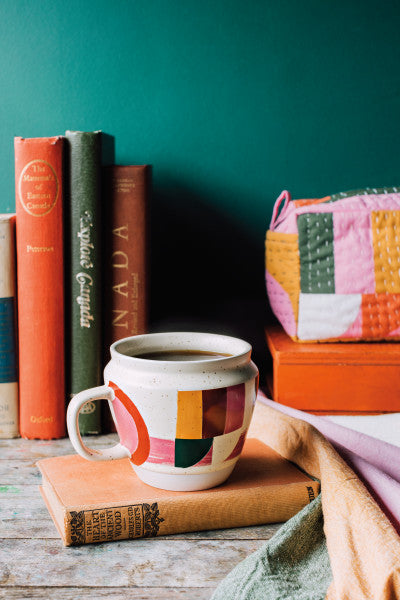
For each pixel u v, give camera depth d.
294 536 0.45
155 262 0.92
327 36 0.89
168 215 0.91
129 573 0.43
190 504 0.48
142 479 0.50
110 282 0.72
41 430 0.71
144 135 0.90
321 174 0.91
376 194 0.77
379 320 0.73
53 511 0.50
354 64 0.89
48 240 0.69
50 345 0.70
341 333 0.73
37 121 0.88
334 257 0.72
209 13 0.88
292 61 0.89
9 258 0.70
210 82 0.89
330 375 0.71
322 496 0.47
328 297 0.72
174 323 0.93
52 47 0.87
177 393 0.45
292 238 0.73
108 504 0.46
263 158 0.91
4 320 0.70
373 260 0.72
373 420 0.70
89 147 0.69
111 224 0.71
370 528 0.41
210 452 0.47
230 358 0.48
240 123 0.90
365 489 0.45
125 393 0.47
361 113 0.90
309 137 0.90
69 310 0.71
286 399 0.72
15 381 0.71
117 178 0.71
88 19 0.87
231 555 0.46
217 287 0.93
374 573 0.38
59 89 0.88
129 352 0.53
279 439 0.58
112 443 0.69
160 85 0.89
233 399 0.47
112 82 0.88
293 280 0.73
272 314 0.93
